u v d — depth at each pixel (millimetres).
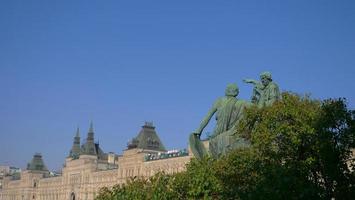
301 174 31188
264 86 30734
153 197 32375
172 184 32000
